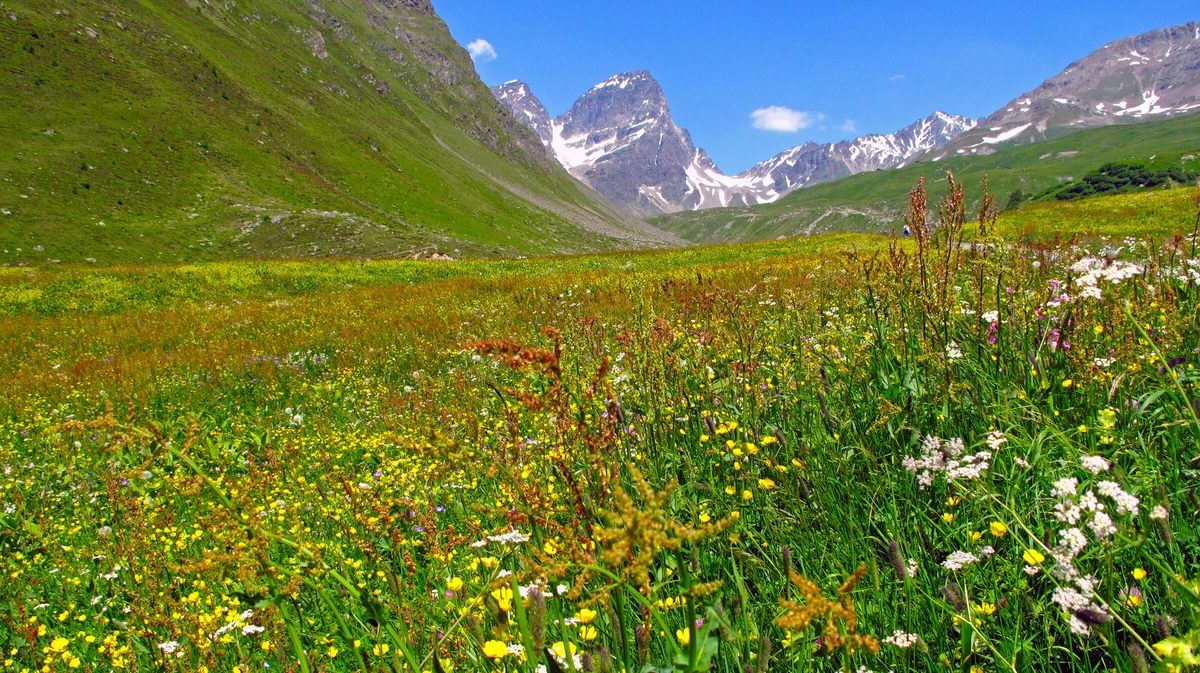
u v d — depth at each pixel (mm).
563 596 2426
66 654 3273
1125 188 172750
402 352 13117
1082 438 3209
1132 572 2346
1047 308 3945
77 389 12453
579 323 4918
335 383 11195
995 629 2389
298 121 122625
